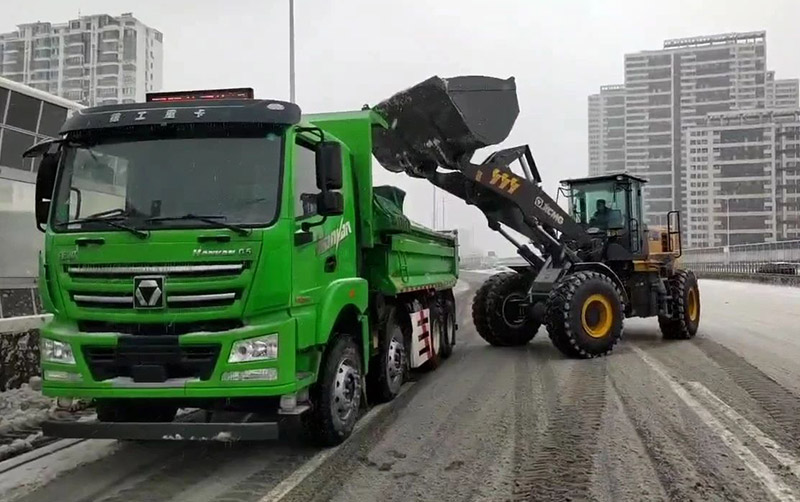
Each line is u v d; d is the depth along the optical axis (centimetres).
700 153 9481
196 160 522
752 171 9194
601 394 765
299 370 536
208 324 496
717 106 10306
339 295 582
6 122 1032
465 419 673
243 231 492
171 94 589
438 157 945
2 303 995
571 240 1117
